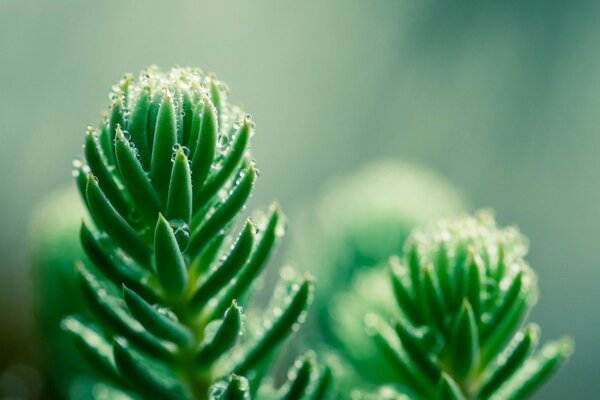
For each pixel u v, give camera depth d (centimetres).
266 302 28
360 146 38
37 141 38
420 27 38
